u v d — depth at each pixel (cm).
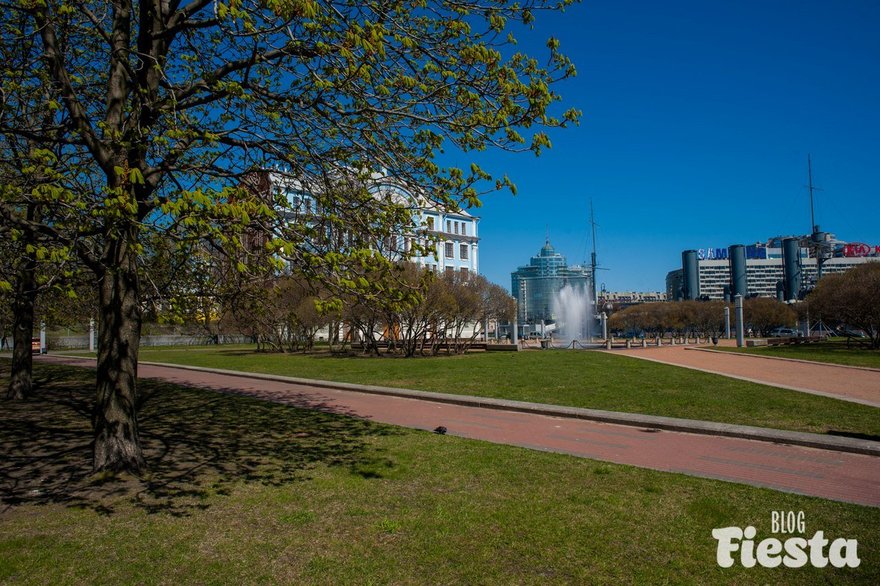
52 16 730
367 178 858
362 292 654
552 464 829
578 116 701
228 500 659
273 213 607
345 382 1988
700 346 4697
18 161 840
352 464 830
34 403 1494
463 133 736
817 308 4162
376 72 740
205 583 456
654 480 746
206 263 805
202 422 1201
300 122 859
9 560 496
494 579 462
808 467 845
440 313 3466
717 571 477
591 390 1669
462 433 1117
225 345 6062
